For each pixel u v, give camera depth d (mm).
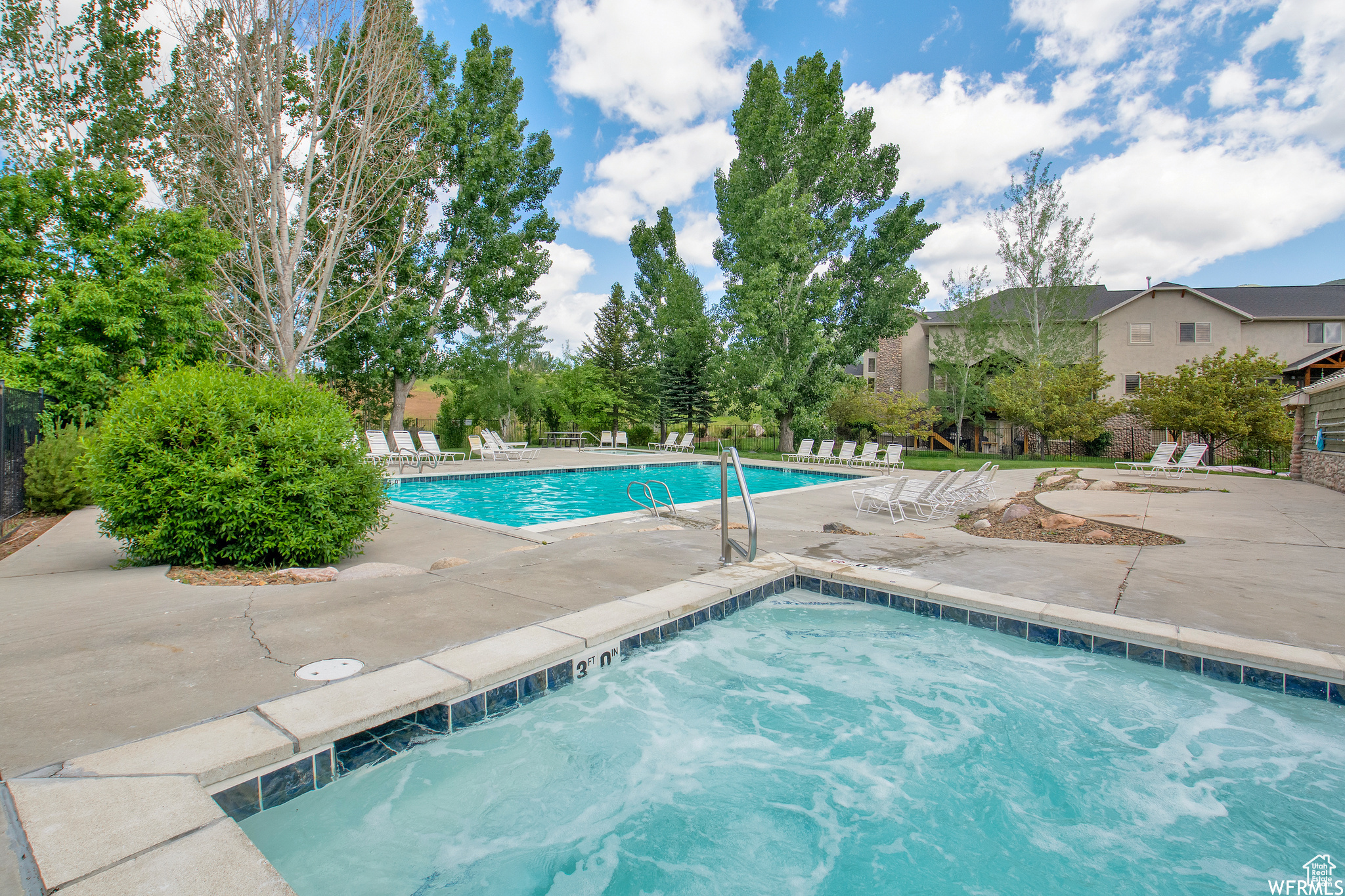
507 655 3242
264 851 2227
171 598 4332
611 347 33281
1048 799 2928
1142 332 28344
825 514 9656
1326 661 3371
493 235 23125
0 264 11000
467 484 14773
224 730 2383
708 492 14102
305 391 6383
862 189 25234
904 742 3350
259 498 5309
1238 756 3135
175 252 12297
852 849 2637
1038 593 4816
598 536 6996
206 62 12906
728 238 28344
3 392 7414
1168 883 2438
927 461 22297
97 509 9172
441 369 23594
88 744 2262
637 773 3086
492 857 2549
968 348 27281
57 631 3566
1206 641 3693
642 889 2422
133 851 1702
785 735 3416
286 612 3990
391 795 2600
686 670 4121
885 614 4914
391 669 3033
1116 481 13945
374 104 15641
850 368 39219
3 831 1763
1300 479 15148
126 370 11633
